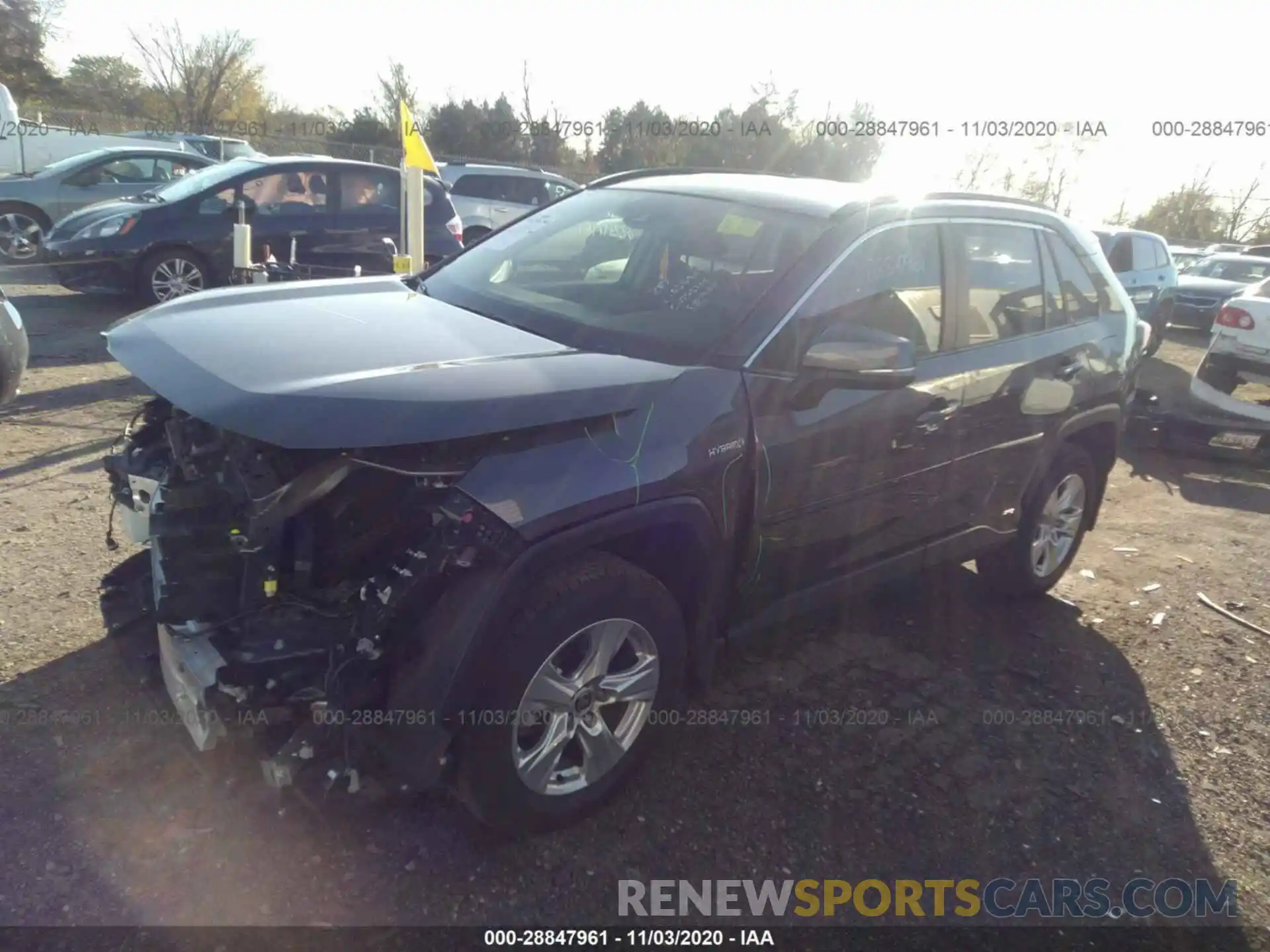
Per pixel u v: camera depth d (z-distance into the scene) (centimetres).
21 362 590
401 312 327
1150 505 672
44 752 292
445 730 243
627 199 393
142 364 267
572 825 286
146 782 284
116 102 3891
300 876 258
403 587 235
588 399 258
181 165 1345
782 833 294
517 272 373
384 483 250
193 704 247
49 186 1244
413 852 271
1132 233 1354
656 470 265
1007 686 393
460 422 234
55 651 344
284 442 222
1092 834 309
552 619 253
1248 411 767
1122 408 471
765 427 295
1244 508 676
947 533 395
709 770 320
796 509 314
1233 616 481
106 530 443
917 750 342
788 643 412
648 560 290
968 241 381
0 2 3709
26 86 3759
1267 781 345
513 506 240
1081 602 488
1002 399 387
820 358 295
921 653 414
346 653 238
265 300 330
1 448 553
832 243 326
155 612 256
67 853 257
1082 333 438
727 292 318
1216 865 300
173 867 256
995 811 315
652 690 290
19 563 406
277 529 237
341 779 241
